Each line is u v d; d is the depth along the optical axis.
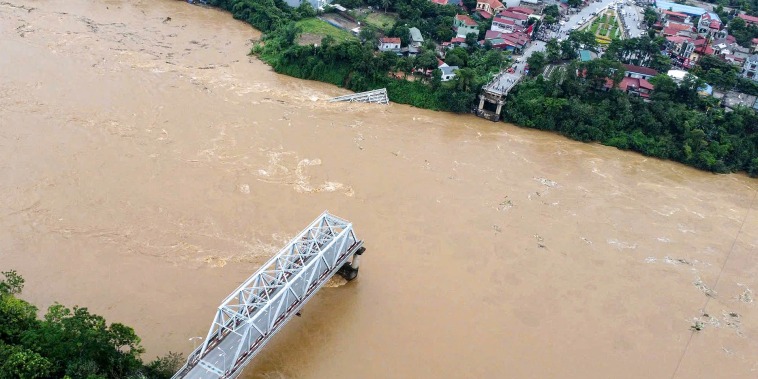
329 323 58.88
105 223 68.44
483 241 74.25
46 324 45.88
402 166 88.69
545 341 60.09
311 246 59.00
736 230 84.25
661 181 96.81
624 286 69.75
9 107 89.38
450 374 54.72
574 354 58.97
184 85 104.81
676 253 77.25
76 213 69.44
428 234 73.94
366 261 67.88
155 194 74.44
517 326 61.59
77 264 62.00
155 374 47.56
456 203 81.38
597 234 79.12
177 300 58.94
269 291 55.38
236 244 67.69
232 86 107.81
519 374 55.75
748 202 93.44
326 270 59.28
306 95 109.44
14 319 47.56
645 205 88.06
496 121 111.00
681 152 104.81
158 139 86.50
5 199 70.12
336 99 108.94
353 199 78.69
